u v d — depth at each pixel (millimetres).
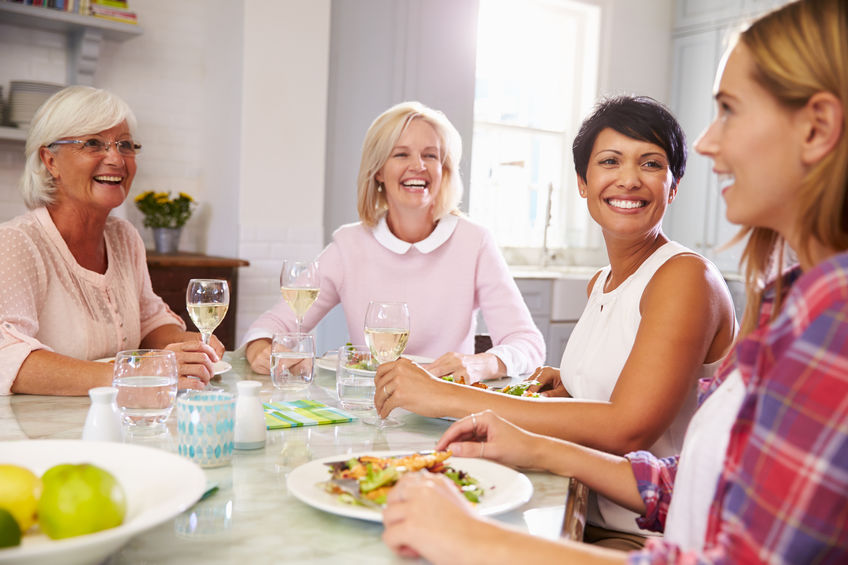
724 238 5059
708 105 5168
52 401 1350
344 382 1406
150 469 788
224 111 3740
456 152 2342
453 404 1227
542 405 1199
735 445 728
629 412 1166
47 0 3248
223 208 3748
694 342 1209
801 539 567
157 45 3881
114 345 1769
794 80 683
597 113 1450
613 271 1523
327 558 735
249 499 895
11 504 664
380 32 4023
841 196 674
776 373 606
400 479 823
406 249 2260
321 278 2291
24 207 3537
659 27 5391
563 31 5203
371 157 2268
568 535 860
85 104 1672
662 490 1027
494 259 2301
